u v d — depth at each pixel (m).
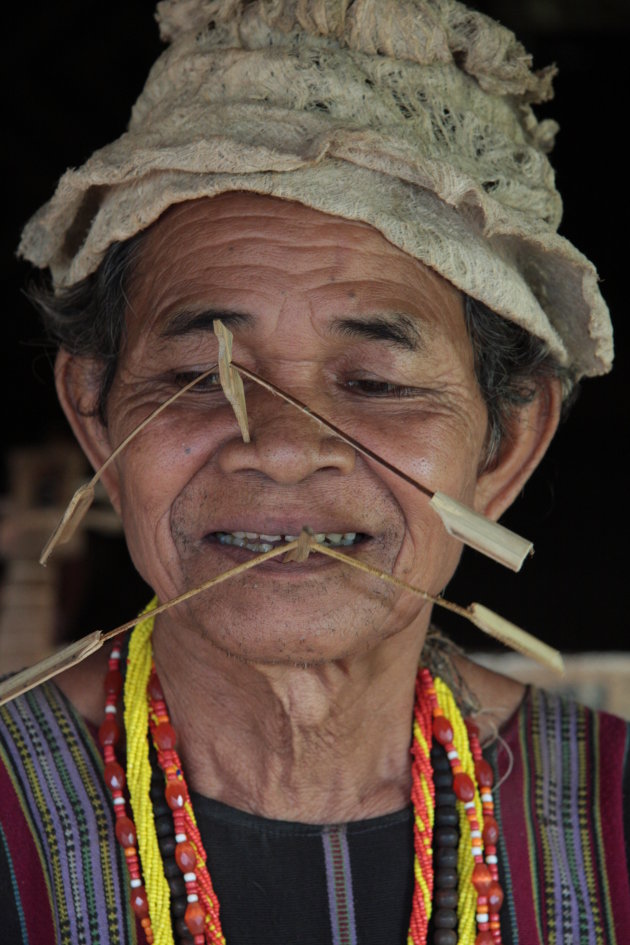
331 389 1.34
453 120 1.38
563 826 1.48
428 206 1.34
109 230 1.40
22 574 2.63
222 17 1.39
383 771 1.48
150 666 1.50
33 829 1.39
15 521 2.71
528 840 1.46
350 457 1.29
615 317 4.62
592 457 4.39
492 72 1.41
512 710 1.58
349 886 1.40
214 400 1.34
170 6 1.43
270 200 1.34
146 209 1.36
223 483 1.30
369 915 1.40
